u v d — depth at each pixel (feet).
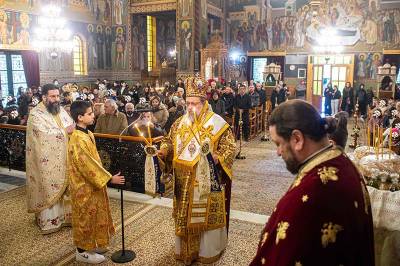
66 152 13.38
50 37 35.78
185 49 58.49
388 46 55.47
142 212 15.02
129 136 17.25
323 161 3.89
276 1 61.87
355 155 10.30
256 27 63.82
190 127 10.73
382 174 8.07
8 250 12.03
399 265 7.25
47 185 12.94
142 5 60.95
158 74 64.90
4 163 22.03
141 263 11.10
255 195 17.69
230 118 31.53
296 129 3.94
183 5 57.72
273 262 3.66
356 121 29.71
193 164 10.35
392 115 22.70
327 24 58.39
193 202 10.43
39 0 49.85
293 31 61.21
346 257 3.53
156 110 22.94
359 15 56.39
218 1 63.77
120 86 53.16
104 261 11.25
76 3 56.70
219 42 56.18
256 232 13.21
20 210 15.48
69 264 11.14
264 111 38.11
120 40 63.21
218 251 11.03
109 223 11.44
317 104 60.44
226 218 11.21
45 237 13.00
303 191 3.70
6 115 25.64
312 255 3.50
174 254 11.60
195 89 10.64
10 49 46.24
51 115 13.43
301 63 61.41
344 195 3.61
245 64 65.51
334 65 58.90
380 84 50.65
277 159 25.55
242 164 24.11
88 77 60.08
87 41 59.41
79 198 10.71
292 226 3.60
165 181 11.82
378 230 7.51
